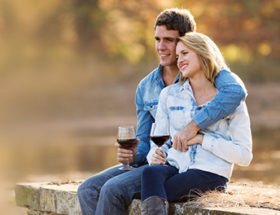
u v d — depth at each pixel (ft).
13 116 152.15
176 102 22.86
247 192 23.44
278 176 47.42
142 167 22.89
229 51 204.95
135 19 205.87
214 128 22.13
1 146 91.09
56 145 88.58
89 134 106.63
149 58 194.90
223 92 21.68
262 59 196.44
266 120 125.80
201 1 193.16
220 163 21.74
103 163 62.85
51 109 157.17
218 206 20.76
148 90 26.03
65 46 197.77
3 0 190.39
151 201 20.51
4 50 184.65
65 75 175.42
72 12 201.77
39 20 195.83
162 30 24.88
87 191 23.61
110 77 172.86
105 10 205.46
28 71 176.96
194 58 22.27
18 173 57.41
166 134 23.24
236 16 195.93
